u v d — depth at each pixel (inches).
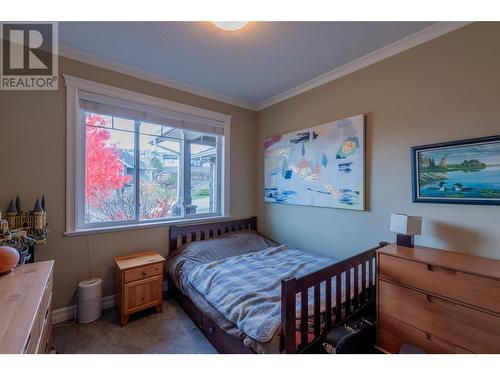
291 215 117.1
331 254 98.7
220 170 126.6
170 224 106.4
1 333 31.9
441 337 55.0
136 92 95.4
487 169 59.7
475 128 62.1
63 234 81.0
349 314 67.1
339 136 93.7
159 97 101.8
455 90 65.6
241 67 92.1
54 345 67.8
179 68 93.0
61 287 80.9
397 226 70.2
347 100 92.4
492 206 59.7
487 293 48.9
